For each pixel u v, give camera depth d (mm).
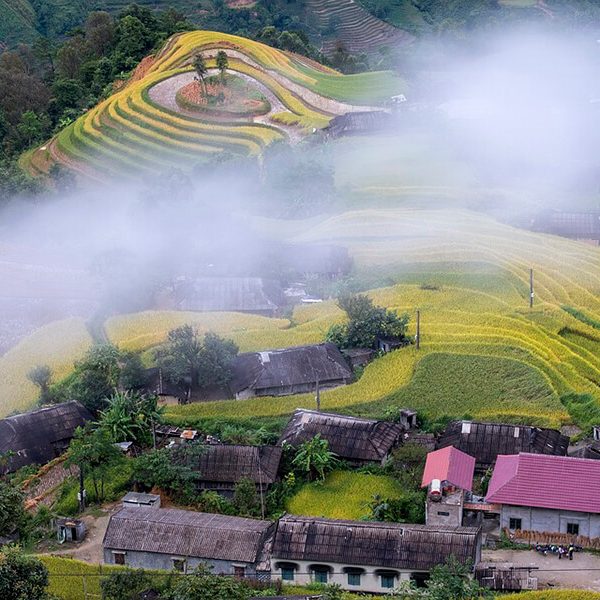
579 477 73375
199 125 191875
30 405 94750
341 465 81812
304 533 69062
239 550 69312
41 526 75188
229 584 60969
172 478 78938
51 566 69188
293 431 84188
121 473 80750
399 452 81000
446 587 62062
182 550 69625
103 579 66125
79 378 93750
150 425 87250
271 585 67562
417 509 74562
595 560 70062
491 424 83062
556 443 81750
